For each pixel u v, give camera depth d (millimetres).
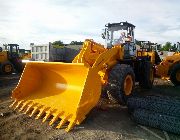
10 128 4742
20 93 5852
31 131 4586
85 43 5840
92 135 4406
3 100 6965
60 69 5535
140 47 9602
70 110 4824
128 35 7773
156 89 8867
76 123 4613
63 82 5719
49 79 5984
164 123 4625
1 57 15719
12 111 5598
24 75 5887
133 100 5559
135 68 8234
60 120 4973
